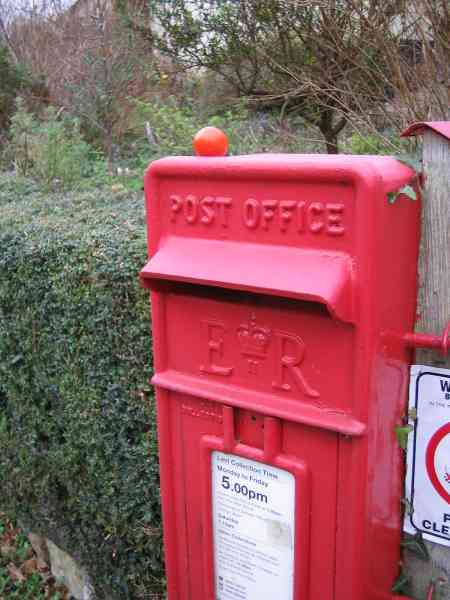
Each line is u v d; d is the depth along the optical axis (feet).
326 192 3.93
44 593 9.53
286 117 16.75
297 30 13.65
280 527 4.78
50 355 8.03
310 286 3.89
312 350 4.25
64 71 26.45
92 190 13.60
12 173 17.84
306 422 4.29
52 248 7.47
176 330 4.95
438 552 5.11
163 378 5.04
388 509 4.85
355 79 12.59
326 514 4.49
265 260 4.17
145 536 7.59
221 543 5.20
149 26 20.65
